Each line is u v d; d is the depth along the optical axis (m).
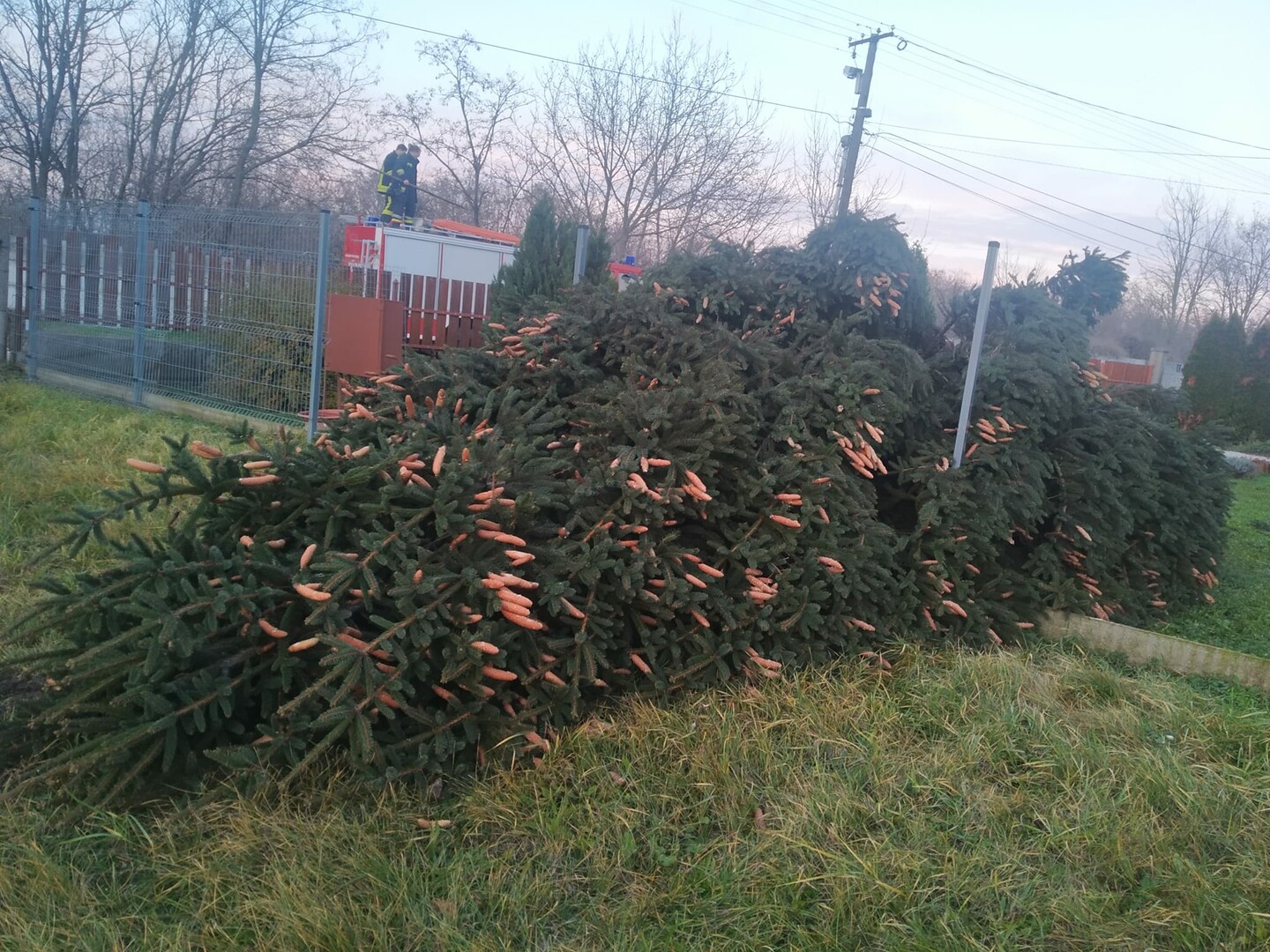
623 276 10.36
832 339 5.13
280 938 2.52
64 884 2.71
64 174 23.39
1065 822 3.20
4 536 5.54
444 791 3.28
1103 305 6.88
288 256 8.75
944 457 4.95
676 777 3.35
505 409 4.46
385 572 3.51
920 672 4.24
